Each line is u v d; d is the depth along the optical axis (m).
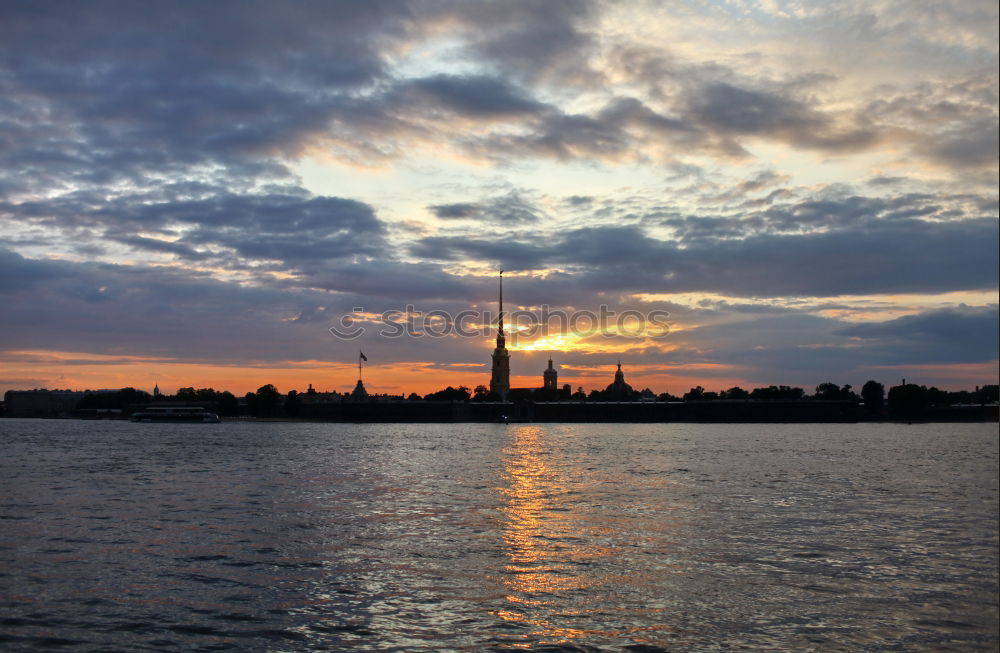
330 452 168.75
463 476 108.56
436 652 34.28
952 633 37.97
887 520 67.50
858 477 108.56
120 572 46.69
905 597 43.12
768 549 54.47
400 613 39.22
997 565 50.12
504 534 59.31
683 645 35.62
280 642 35.28
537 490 89.81
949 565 50.06
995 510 73.62
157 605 40.22
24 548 53.53
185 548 53.69
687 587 44.19
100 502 78.06
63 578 45.25
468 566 48.53
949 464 135.25
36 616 38.44
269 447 190.12
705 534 59.72
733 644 35.97
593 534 59.44
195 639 35.59
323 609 39.69
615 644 35.53
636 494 85.81
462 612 39.38
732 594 43.06
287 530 60.97
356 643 35.22
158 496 83.44
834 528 63.16
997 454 166.75
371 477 106.81
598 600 41.53
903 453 170.25
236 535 58.69
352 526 62.91
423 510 72.38
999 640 36.97
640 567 48.56
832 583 45.62
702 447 190.38
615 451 172.50
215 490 89.62
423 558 50.69
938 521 67.25
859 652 35.53
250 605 40.31
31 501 78.81
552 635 36.41
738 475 110.25
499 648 34.75
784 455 158.38
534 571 47.28
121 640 35.38
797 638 36.94
